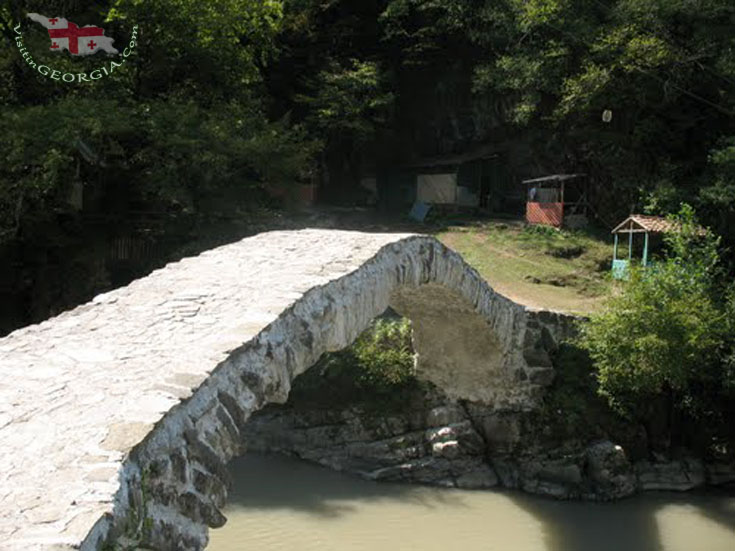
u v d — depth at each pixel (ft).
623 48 73.10
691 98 77.71
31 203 57.21
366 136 89.30
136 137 61.52
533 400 46.11
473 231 80.48
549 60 80.23
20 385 15.12
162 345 17.30
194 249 60.59
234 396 16.53
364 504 42.24
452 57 92.17
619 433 46.57
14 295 60.75
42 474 11.70
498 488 45.88
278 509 40.88
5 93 64.34
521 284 65.62
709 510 42.96
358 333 24.67
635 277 46.39
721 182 63.46
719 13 67.41
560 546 37.29
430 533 38.37
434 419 48.29
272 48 80.43
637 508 43.04
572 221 80.33
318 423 50.72
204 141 59.36
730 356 45.78
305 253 26.09
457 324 39.32
